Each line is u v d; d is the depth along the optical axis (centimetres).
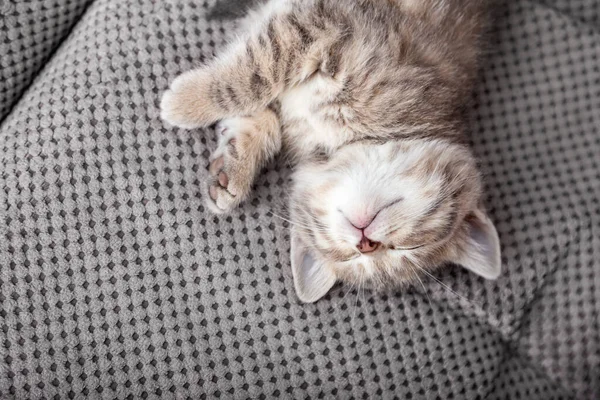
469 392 37
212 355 36
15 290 35
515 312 38
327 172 38
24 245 35
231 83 36
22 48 37
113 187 36
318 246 38
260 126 38
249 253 37
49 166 36
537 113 41
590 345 38
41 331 35
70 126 36
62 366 35
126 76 37
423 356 37
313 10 36
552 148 40
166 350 36
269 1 39
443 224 37
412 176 37
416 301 38
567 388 38
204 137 37
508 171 40
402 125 37
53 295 35
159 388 35
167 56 38
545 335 38
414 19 38
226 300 36
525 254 38
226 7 38
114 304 35
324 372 36
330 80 36
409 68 37
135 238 36
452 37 39
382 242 37
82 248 36
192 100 36
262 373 36
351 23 36
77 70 37
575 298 38
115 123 37
